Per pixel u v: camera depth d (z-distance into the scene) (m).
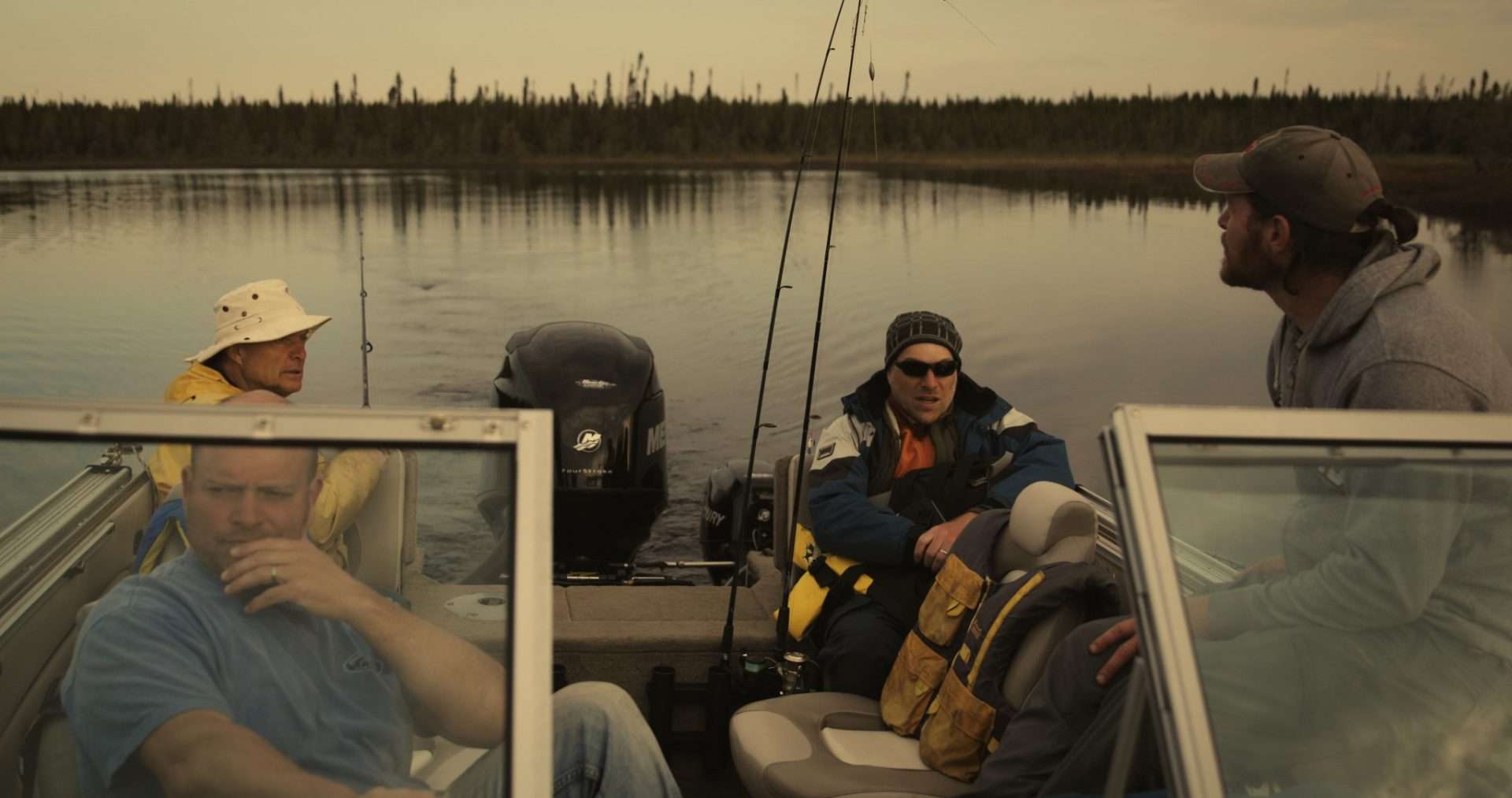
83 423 1.28
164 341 8.23
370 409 1.32
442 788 1.37
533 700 1.27
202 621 1.41
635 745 1.82
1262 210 2.08
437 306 9.28
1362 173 2.01
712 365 8.55
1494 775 1.53
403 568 1.36
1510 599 1.53
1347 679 1.51
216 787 1.40
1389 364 1.89
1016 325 9.23
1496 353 1.92
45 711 1.49
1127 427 1.35
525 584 1.28
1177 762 1.26
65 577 1.48
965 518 3.04
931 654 2.48
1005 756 2.07
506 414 1.32
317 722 1.40
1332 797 1.50
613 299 9.63
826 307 9.68
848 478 3.11
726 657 3.06
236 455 1.33
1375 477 1.46
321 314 9.04
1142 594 1.30
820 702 2.63
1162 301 9.84
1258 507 1.42
